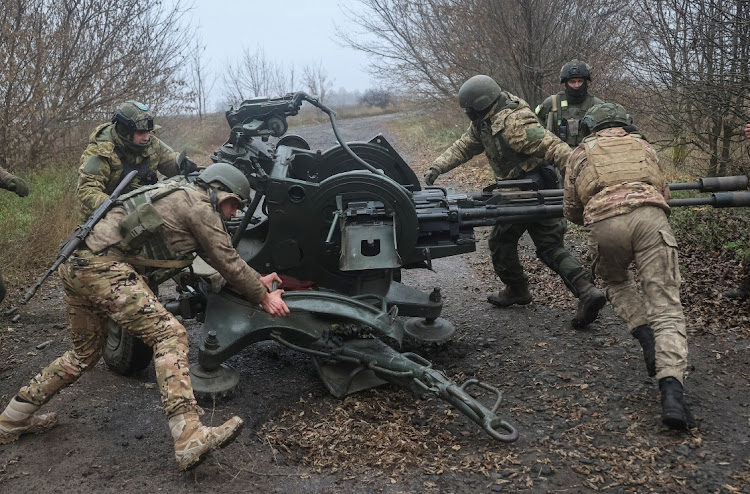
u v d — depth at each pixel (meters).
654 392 4.11
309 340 4.23
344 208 4.40
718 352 4.58
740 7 6.76
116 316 3.39
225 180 3.66
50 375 3.66
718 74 6.84
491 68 13.61
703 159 8.12
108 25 12.12
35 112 11.16
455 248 4.59
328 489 3.28
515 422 3.88
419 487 3.27
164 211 3.52
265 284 3.78
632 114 8.78
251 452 3.62
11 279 6.75
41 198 8.91
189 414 3.30
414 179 5.24
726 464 3.34
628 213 3.87
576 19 12.11
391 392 4.29
